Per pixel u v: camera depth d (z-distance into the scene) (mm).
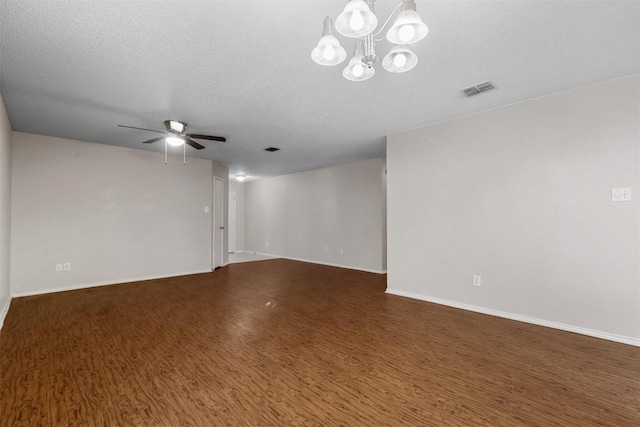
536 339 2711
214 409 1738
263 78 2580
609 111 2682
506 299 3271
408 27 1312
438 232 3822
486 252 3412
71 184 4574
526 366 2236
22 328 3002
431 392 1912
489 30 1940
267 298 4156
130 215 5152
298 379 2064
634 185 2576
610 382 2014
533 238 3092
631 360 2307
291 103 3146
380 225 6031
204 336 2818
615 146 2658
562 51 2205
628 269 2602
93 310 3594
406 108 3316
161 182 5523
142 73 2469
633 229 2582
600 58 2309
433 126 3859
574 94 2854
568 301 2893
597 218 2744
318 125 3900
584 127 2805
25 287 4199
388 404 1792
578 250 2840
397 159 4254
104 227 4879
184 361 2320
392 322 3189
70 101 3039
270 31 1926
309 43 2064
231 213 9430
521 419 1650
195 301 4000
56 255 4445
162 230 5527
